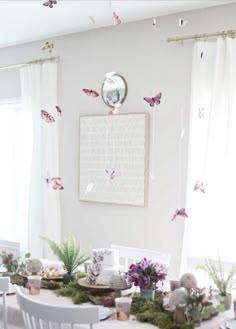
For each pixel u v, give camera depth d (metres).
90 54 3.79
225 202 3.03
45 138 3.98
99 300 2.05
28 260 2.66
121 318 1.86
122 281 2.10
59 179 3.67
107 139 3.64
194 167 3.16
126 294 2.20
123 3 3.12
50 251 3.93
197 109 3.16
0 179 4.64
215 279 2.17
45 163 3.98
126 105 3.58
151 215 3.44
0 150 4.64
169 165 3.35
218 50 3.04
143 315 1.86
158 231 3.40
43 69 4.01
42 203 4.02
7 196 4.62
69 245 2.44
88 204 3.81
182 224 3.28
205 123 3.13
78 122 3.87
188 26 3.26
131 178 3.51
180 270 3.17
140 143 3.46
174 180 3.33
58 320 1.63
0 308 2.08
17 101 4.36
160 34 3.39
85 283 2.23
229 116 2.99
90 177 3.76
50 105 3.97
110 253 2.39
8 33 3.90
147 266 2.07
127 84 3.57
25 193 4.22
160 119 3.39
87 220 3.82
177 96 3.32
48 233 3.96
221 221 3.03
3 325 2.07
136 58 3.52
